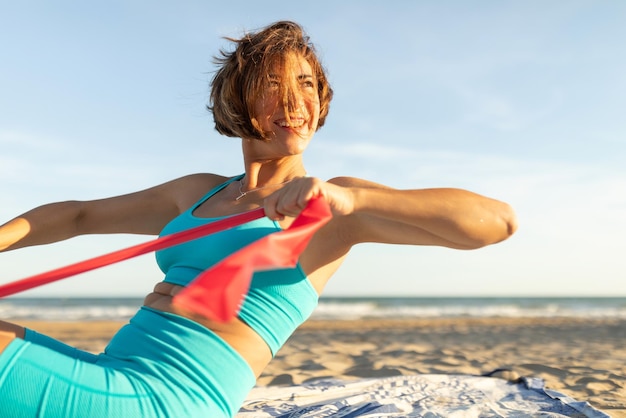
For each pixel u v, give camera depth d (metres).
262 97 2.03
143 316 1.86
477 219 1.67
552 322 19.55
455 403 3.17
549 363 5.79
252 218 1.67
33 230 2.16
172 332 1.76
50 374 1.56
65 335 11.44
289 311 1.86
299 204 1.51
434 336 11.21
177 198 2.37
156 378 1.68
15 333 1.71
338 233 1.90
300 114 2.05
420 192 1.70
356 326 16.33
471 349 8.06
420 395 3.31
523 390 3.47
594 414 2.92
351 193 1.64
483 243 1.73
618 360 6.24
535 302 43.47
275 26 2.13
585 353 7.34
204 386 1.71
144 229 2.45
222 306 1.02
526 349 8.09
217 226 1.64
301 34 2.13
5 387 1.50
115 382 1.62
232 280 1.05
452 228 1.67
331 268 1.97
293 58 2.05
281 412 2.96
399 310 30.56
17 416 1.49
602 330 13.68
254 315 1.80
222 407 1.74
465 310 30.89
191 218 2.04
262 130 2.05
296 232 1.24
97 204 2.35
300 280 1.86
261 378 4.50
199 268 1.83
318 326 16.34
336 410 2.97
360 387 3.53
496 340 10.16
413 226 1.80
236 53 2.07
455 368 5.20
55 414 1.52
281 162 2.14
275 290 1.83
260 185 2.14
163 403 1.64
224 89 2.08
